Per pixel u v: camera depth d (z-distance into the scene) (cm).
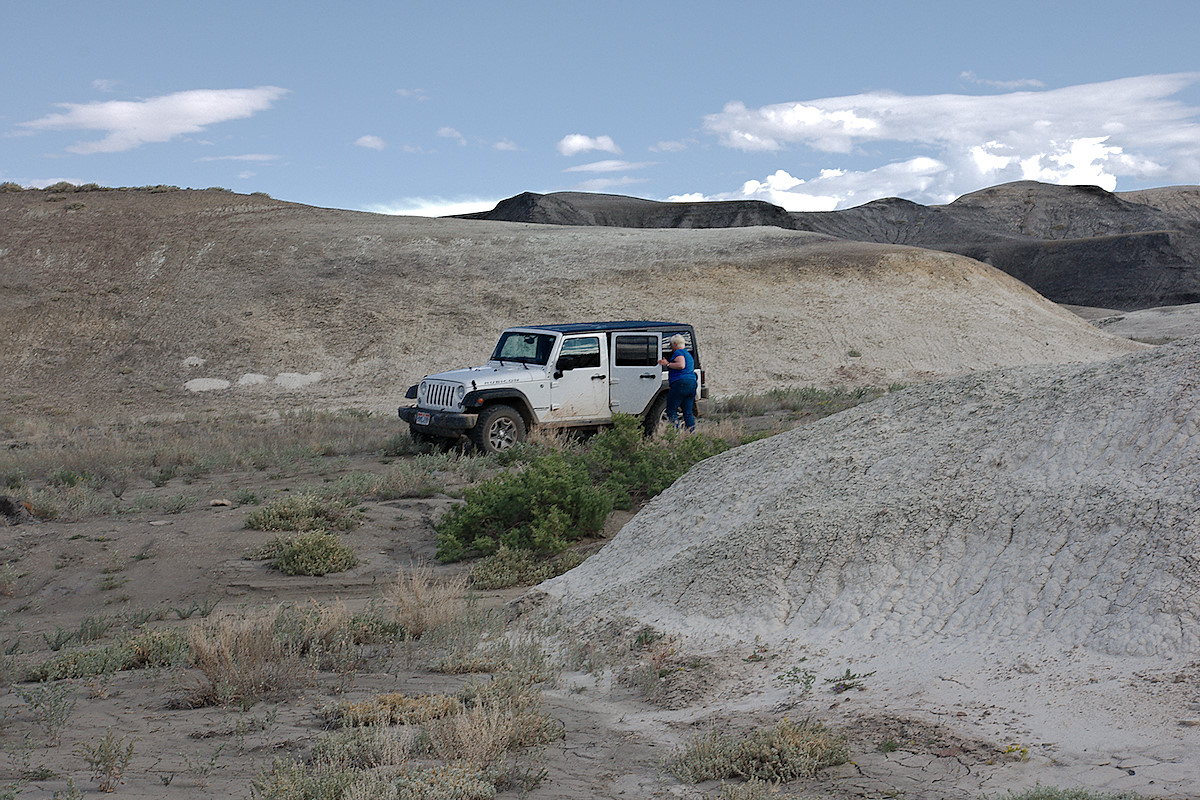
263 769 393
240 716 491
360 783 346
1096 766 344
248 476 1472
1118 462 564
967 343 3869
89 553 979
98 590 888
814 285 4272
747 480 784
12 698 564
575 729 462
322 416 2673
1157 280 15575
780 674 509
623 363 1584
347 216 6081
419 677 576
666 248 4844
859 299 4153
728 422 1723
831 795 344
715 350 3738
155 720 492
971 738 385
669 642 586
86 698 552
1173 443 549
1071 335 4109
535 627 689
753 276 4369
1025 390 708
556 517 973
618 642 611
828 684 480
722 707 480
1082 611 475
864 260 4491
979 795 332
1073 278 16600
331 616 690
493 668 590
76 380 3722
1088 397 637
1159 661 419
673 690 512
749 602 603
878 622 538
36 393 3594
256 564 945
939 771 358
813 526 639
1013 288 4634
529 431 1521
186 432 2236
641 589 677
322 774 359
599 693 534
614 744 435
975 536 569
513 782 379
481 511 998
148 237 5225
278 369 3700
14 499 1113
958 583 543
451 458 1488
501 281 4409
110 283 4622
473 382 1486
